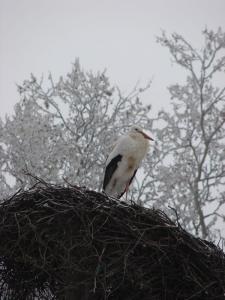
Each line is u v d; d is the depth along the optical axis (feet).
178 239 35.01
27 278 37.52
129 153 54.24
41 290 37.99
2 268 37.47
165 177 58.29
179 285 35.27
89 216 35.60
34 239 35.19
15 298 37.76
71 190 36.86
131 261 34.40
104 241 34.55
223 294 34.83
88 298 35.45
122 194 55.11
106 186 54.54
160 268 34.71
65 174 53.62
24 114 56.18
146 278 34.86
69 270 34.55
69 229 35.29
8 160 55.31
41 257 34.30
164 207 57.06
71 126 58.65
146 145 55.31
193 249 35.09
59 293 36.19
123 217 35.86
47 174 53.62
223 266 35.65
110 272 33.71
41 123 55.52
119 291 36.29
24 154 54.44
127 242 34.65
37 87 57.98
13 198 36.99
